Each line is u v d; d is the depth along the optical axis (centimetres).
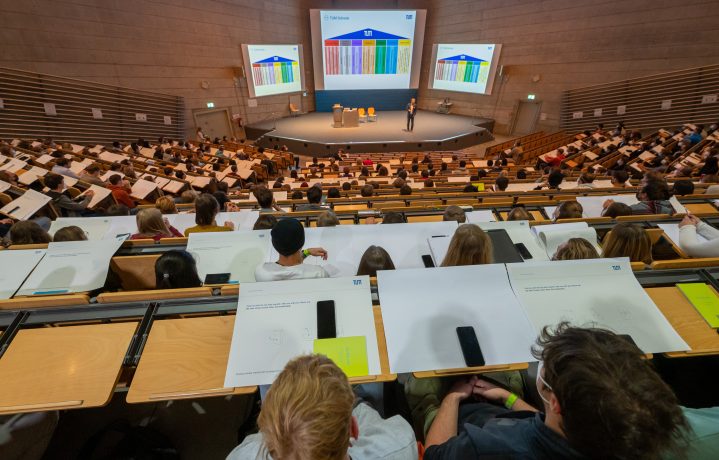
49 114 1014
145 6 1161
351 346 135
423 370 131
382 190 613
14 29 945
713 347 139
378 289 149
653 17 1139
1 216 466
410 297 148
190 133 1355
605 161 901
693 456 86
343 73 1700
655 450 65
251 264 229
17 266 185
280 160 1137
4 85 939
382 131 1491
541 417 88
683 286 159
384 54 1677
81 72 1069
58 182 477
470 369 131
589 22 1262
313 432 70
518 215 304
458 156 1273
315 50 1645
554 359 76
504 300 148
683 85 1117
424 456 98
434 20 1666
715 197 372
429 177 803
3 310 151
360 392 165
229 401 212
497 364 132
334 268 249
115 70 1134
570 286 153
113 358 135
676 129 1112
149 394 126
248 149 1214
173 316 152
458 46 1600
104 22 1089
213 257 232
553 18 1337
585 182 545
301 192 613
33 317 149
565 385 71
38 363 133
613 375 68
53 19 998
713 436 89
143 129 1226
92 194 517
